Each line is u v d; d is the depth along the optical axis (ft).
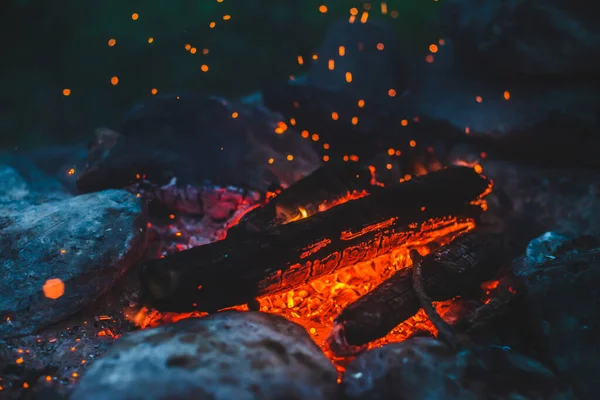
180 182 4.98
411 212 4.42
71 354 3.90
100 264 4.18
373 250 4.34
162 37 11.32
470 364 3.65
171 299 3.76
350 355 3.87
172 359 3.48
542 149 5.16
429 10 10.52
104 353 3.80
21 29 11.18
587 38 4.92
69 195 5.22
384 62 6.11
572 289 3.93
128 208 4.46
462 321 4.02
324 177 4.72
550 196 5.05
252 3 11.53
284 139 5.37
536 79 5.26
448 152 5.48
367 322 3.79
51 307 4.07
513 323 4.04
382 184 5.09
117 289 4.34
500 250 4.49
